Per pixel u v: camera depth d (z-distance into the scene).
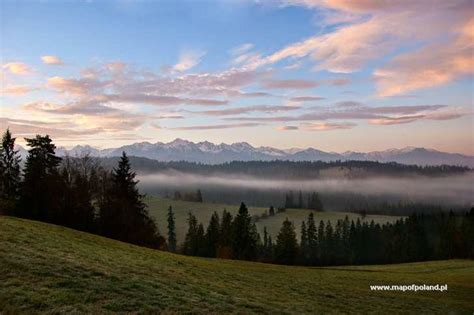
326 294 33.53
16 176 65.38
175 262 38.97
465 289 45.38
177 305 19.83
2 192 63.34
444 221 142.38
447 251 125.44
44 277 20.45
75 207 65.31
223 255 93.25
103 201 70.56
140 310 18.19
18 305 16.91
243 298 24.98
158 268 30.64
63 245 31.52
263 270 47.47
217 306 21.11
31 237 31.16
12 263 21.56
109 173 75.12
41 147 65.12
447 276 59.00
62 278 20.66
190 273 32.56
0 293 17.73
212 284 28.50
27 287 18.84
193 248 107.50
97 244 40.12
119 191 70.50
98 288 20.17
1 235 28.58
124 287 21.14
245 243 97.00
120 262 29.50
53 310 16.83
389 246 139.25
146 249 47.66
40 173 63.19
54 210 62.88
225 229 103.94
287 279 40.38
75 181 68.50
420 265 86.50
